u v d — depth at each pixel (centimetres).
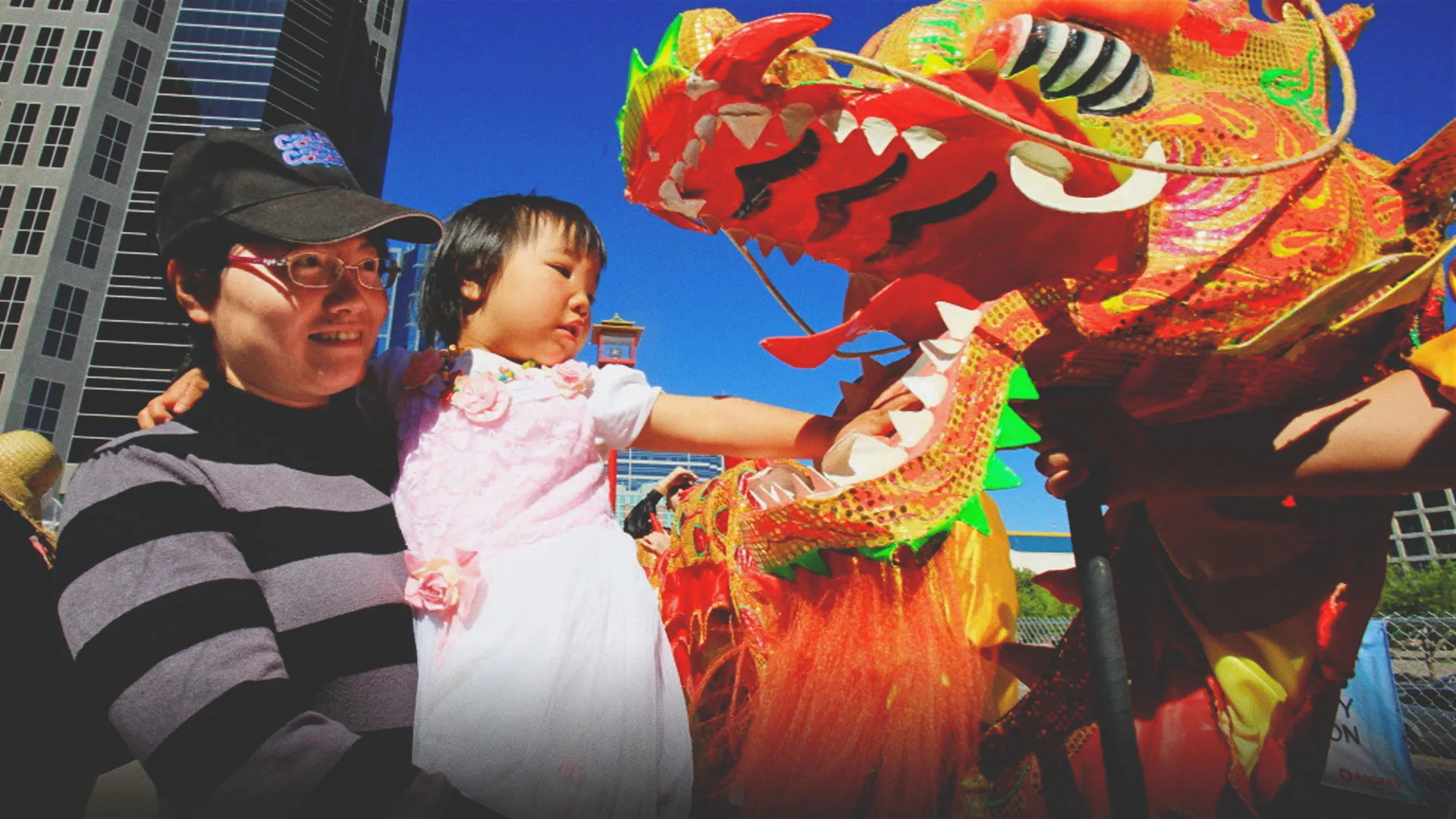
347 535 127
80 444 4400
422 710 120
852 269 160
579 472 150
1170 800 162
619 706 125
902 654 165
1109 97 136
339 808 91
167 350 4569
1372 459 129
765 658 194
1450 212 152
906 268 154
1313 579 164
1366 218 146
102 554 104
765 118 121
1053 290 131
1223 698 163
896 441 128
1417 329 159
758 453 159
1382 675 427
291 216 121
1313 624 165
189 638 98
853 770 163
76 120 4628
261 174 128
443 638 125
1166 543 175
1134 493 138
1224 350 123
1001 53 135
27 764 170
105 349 4522
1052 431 137
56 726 175
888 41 148
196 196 124
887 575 169
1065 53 132
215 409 131
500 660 121
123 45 4831
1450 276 133
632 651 133
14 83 4681
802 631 179
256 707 95
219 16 5122
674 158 134
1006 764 170
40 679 174
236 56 5069
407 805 94
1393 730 419
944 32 140
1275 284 128
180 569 105
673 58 123
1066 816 163
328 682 115
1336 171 142
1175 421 151
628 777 122
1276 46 158
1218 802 165
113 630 97
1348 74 127
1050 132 118
